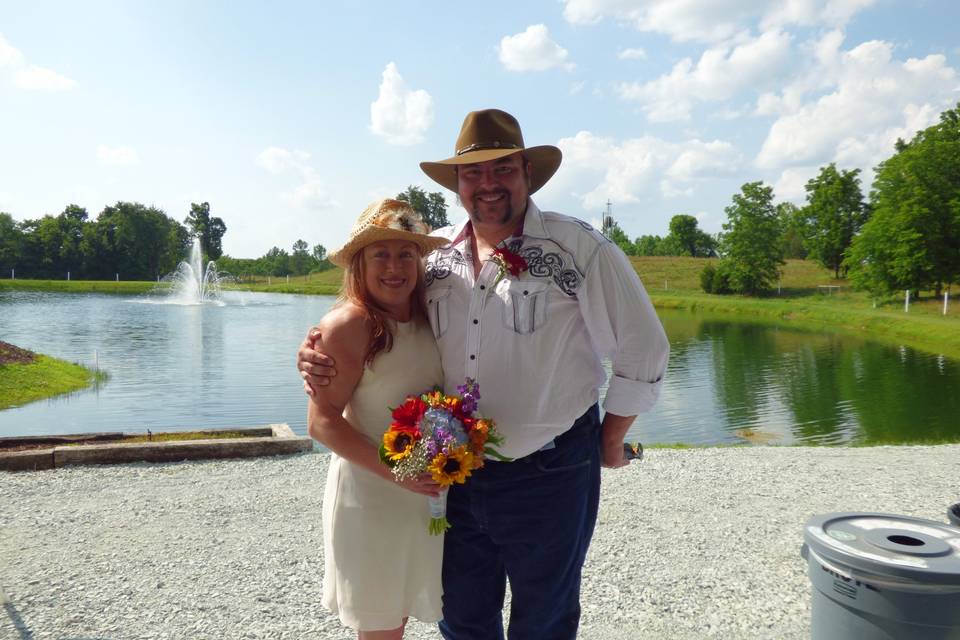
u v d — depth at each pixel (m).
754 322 46.03
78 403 14.49
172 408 14.02
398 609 2.67
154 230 107.81
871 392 18.61
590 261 2.55
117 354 22.58
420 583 2.71
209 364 20.41
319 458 8.22
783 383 20.27
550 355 2.54
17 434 11.68
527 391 2.54
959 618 2.49
